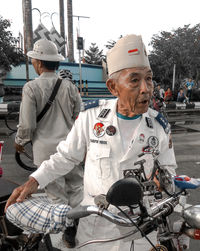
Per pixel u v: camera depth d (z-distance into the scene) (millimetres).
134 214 1066
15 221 1372
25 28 14617
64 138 2523
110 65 1218
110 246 1345
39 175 1421
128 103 1197
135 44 1131
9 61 15055
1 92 14750
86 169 1419
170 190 1226
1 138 7086
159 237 1372
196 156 5746
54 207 1354
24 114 2414
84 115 1408
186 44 23203
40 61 2496
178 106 14828
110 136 1307
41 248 2328
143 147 1292
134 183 941
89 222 1386
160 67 23344
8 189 1777
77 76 19016
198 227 1242
